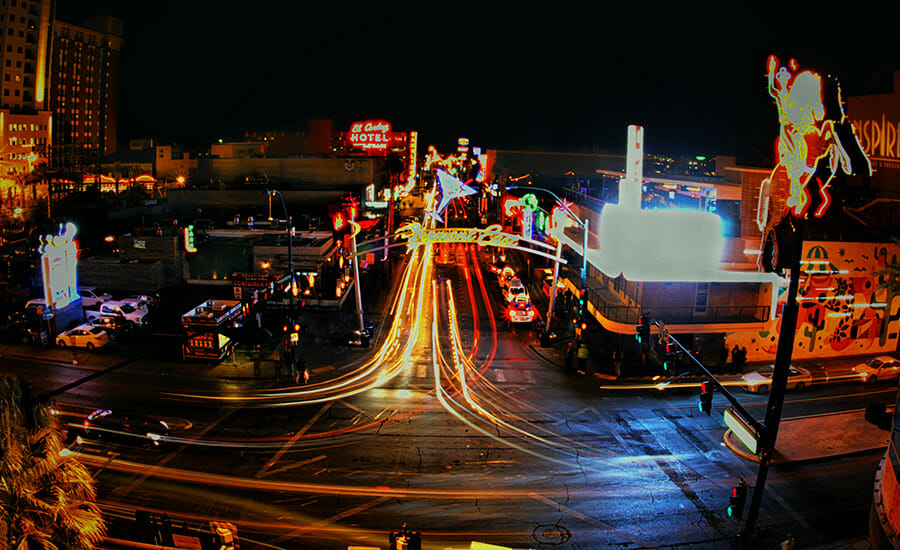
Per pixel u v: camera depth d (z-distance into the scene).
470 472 23.05
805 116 27.12
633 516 20.38
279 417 27.66
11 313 42.38
